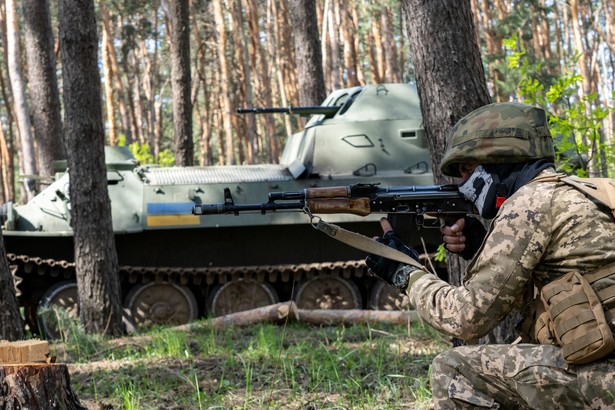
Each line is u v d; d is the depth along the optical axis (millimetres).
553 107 19484
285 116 36344
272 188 11656
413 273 3438
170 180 11727
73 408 4203
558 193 3178
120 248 11727
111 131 32812
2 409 3938
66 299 11594
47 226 11555
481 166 3404
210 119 44062
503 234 3170
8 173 36188
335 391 5980
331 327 10102
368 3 35406
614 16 25188
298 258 12023
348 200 3650
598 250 3076
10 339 6613
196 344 8781
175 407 5688
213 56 40500
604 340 2971
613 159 7828
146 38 41938
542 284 3209
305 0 17234
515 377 3207
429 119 5852
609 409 3033
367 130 12031
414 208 3666
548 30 37844
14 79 21578
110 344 9141
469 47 5805
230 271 11711
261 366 7102
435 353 7449
